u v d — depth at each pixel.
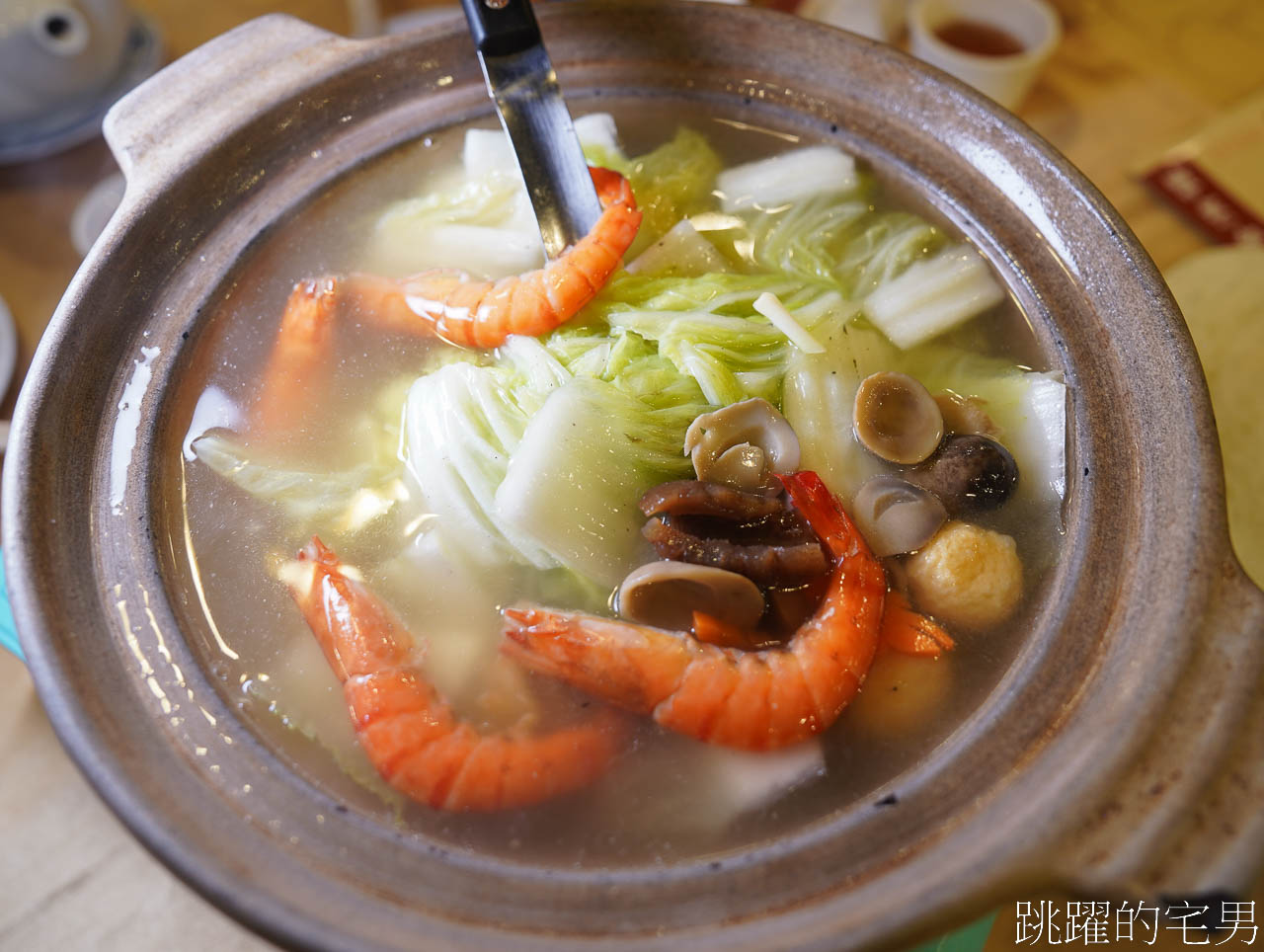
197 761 0.20
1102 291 0.26
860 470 0.26
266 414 0.26
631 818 0.21
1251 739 0.18
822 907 0.18
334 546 0.25
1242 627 0.20
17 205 0.48
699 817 0.21
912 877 0.18
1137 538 0.22
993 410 0.26
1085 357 0.26
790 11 0.48
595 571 0.25
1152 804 0.18
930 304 0.28
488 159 0.31
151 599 0.22
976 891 0.17
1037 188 0.28
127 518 0.23
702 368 0.27
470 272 0.30
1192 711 0.19
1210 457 0.22
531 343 0.28
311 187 0.29
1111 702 0.20
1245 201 0.45
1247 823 0.18
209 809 0.19
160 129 0.28
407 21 0.51
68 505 0.23
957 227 0.29
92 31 0.47
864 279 0.30
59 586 0.21
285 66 0.29
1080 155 0.47
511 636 0.23
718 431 0.26
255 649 0.23
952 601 0.24
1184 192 0.45
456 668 0.23
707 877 0.19
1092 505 0.24
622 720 0.22
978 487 0.25
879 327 0.29
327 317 0.28
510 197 0.30
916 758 0.22
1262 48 0.50
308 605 0.24
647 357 0.28
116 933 0.34
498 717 0.23
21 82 0.46
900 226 0.30
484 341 0.28
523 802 0.21
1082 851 0.18
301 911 0.18
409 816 0.21
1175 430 0.23
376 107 0.30
